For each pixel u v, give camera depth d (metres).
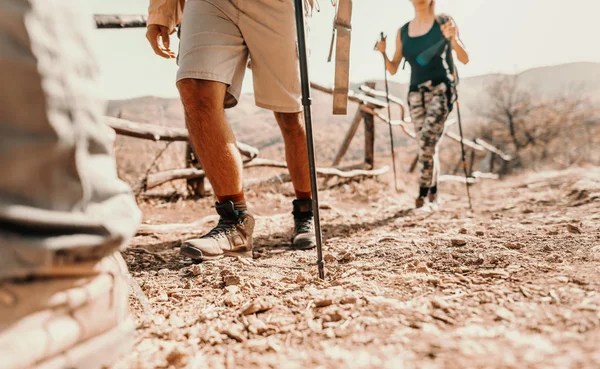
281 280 2.01
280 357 1.18
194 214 4.62
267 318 1.48
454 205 6.01
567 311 1.32
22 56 0.86
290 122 2.72
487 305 1.43
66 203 0.92
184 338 1.36
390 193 7.23
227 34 2.37
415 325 1.30
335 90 2.14
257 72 2.55
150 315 1.57
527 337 1.16
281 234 3.54
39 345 0.88
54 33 0.92
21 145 0.85
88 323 1.02
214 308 1.65
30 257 0.85
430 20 4.76
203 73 2.27
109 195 1.02
